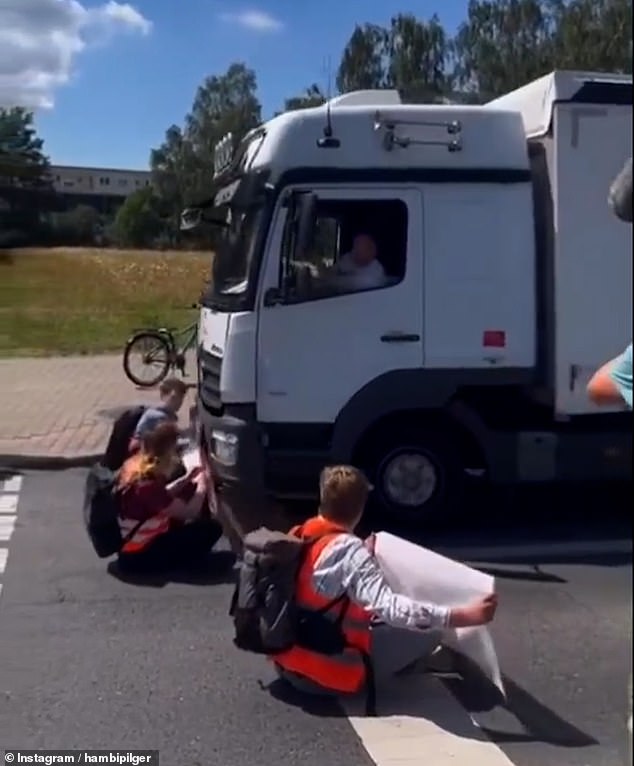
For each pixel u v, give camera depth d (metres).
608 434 8.94
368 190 8.62
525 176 8.77
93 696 5.85
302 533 5.66
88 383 19.27
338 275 8.66
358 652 5.59
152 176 82.00
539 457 8.89
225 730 5.38
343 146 8.63
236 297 8.69
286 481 8.81
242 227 8.90
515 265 8.78
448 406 8.81
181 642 6.65
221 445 8.71
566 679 5.98
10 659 6.42
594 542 8.78
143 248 71.19
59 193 94.06
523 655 6.35
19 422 15.16
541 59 36.78
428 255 8.70
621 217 2.65
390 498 9.04
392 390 8.73
